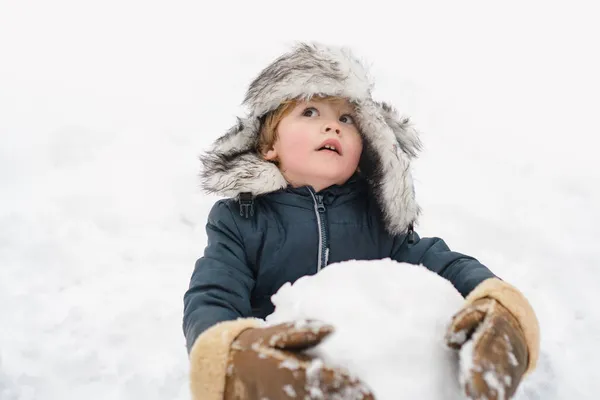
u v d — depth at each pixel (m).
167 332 2.38
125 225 3.01
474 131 4.02
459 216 3.10
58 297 2.56
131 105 4.16
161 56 4.96
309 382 1.11
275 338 1.18
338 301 1.28
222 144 1.94
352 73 1.78
